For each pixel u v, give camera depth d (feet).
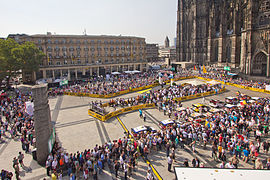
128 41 376.89
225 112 114.01
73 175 61.82
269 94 175.83
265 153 77.00
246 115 108.99
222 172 37.01
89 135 100.89
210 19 345.10
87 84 256.32
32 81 281.74
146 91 207.72
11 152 84.17
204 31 373.81
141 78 275.18
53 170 64.34
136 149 78.64
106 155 70.95
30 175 67.41
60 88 223.71
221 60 325.62
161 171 68.33
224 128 87.25
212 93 185.16
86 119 126.62
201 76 276.00
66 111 146.10
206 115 113.70
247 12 239.71
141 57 399.03
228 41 315.37
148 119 123.03
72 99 185.16
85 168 62.54
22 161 72.79
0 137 93.71
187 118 111.14
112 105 153.28
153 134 85.30
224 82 233.96
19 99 161.68
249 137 91.30
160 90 187.93
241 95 158.81
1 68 200.95
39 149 73.82
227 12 331.98
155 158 77.15
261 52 233.35
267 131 91.30
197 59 397.19
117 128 109.50
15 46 226.58
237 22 289.33
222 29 318.45
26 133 90.89
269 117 106.83
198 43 391.45
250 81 221.05
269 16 224.12
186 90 184.65
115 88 207.00
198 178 35.40
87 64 322.34
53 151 79.15
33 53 237.45
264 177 35.37
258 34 231.50
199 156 77.15
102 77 318.45
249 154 73.26
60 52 309.63
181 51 435.53
